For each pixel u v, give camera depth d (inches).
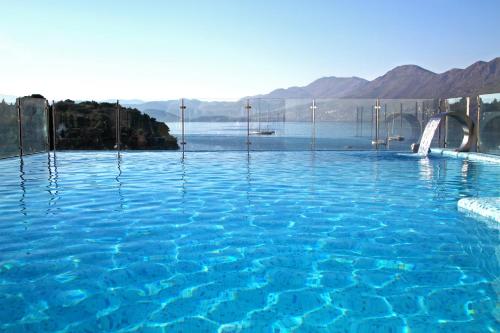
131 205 202.8
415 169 347.9
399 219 177.3
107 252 133.6
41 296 101.9
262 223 170.2
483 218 178.9
